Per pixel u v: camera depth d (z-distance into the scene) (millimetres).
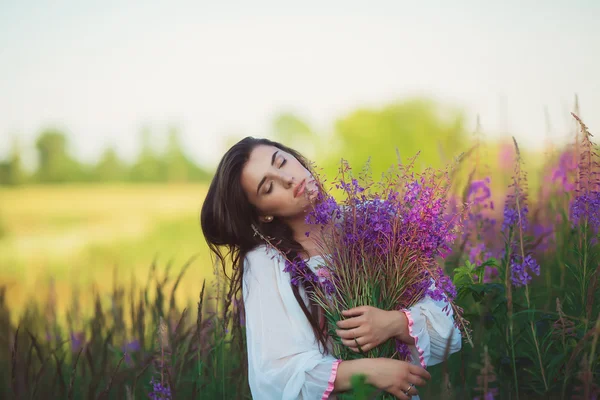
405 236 2211
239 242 2496
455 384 2781
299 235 2463
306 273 2289
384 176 2266
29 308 3957
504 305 2557
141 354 3174
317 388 2117
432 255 2252
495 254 3088
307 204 2391
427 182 2232
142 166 37469
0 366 3490
